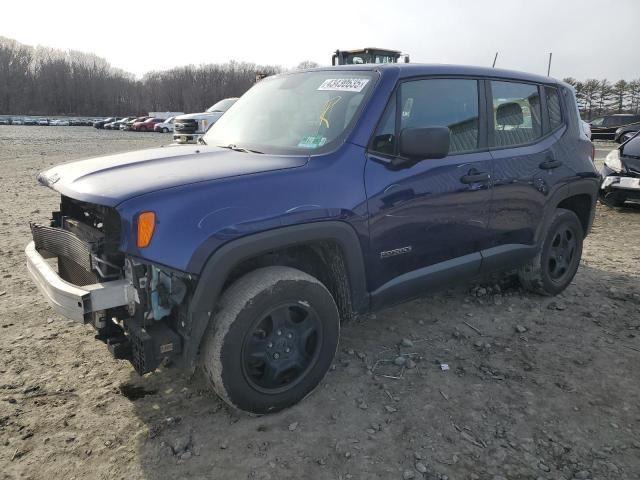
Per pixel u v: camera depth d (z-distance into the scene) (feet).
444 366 10.98
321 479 7.79
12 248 19.26
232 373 8.51
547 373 10.80
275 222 8.52
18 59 380.37
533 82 13.84
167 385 10.23
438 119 11.28
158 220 7.82
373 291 10.22
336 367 10.95
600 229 24.20
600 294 15.21
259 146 10.73
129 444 8.52
